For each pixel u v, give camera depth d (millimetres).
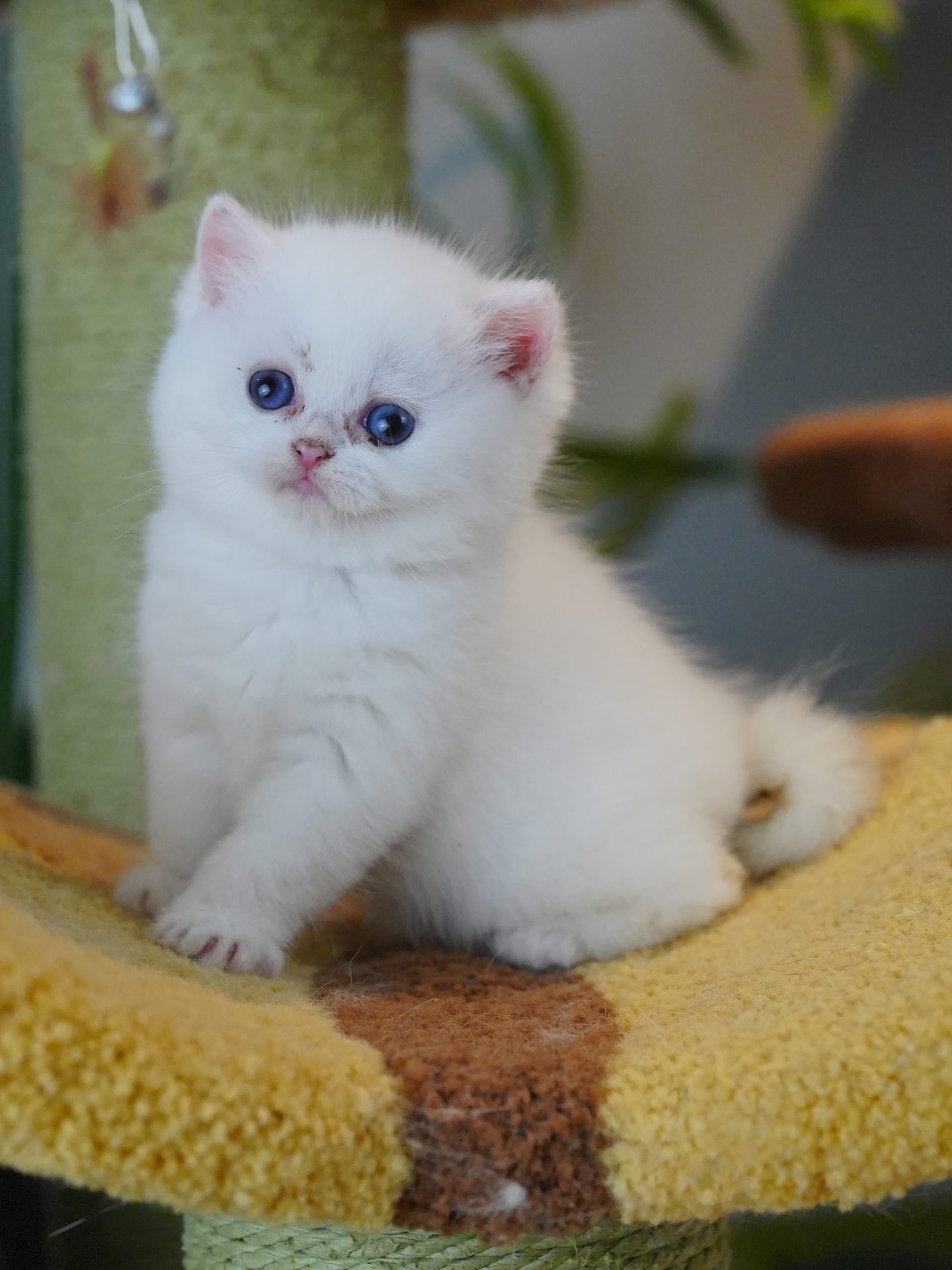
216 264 400
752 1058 324
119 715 510
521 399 406
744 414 749
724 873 419
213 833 410
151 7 482
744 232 735
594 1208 319
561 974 398
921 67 694
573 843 414
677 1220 322
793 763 444
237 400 386
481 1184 316
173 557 396
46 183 505
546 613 419
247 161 492
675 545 771
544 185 700
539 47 734
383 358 386
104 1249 429
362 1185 311
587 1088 324
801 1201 316
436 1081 323
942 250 709
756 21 713
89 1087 295
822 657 734
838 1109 315
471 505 392
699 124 730
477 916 423
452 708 393
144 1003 313
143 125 486
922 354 719
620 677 427
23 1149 293
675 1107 319
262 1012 340
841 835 437
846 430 567
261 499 381
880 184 713
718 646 766
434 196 729
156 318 492
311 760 387
